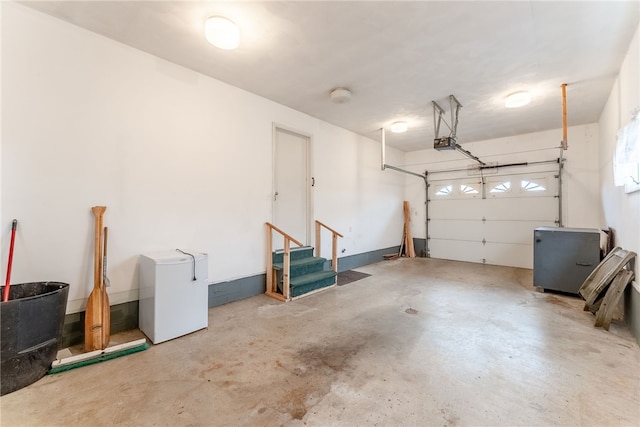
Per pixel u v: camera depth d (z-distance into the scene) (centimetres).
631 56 271
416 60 305
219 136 357
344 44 276
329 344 250
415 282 475
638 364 217
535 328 286
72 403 171
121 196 277
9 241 221
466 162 680
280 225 447
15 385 180
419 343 253
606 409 167
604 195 455
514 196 616
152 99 298
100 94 264
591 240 382
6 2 219
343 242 571
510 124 530
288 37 264
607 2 217
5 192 220
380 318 313
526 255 602
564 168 556
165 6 225
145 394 180
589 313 327
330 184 539
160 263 251
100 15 237
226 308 345
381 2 219
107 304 246
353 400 175
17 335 181
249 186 391
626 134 272
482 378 199
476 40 268
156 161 302
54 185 240
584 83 355
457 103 421
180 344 249
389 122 527
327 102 429
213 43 246
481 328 286
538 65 313
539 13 230
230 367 212
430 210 742
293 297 382
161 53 295
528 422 156
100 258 248
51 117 239
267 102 416
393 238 734
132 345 234
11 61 221
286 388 187
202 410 165
